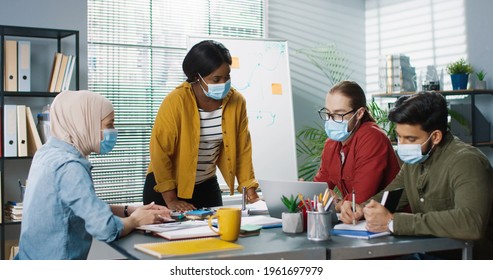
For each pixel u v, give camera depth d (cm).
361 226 201
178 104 260
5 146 355
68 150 191
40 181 183
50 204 182
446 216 182
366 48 559
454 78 457
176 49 470
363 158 238
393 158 245
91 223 179
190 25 476
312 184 206
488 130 459
